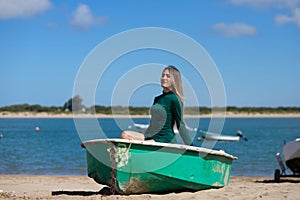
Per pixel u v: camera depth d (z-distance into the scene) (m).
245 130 68.00
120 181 7.45
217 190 8.09
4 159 23.39
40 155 25.75
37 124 89.50
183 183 7.78
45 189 10.96
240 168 20.17
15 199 8.02
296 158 12.77
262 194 7.67
